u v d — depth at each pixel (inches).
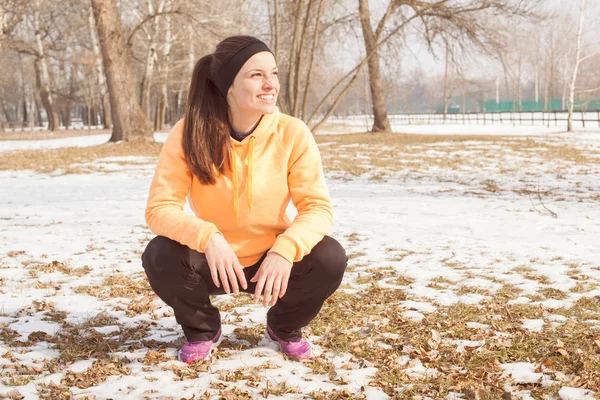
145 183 584.7
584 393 113.0
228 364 126.6
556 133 1457.9
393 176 635.5
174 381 118.6
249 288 126.4
